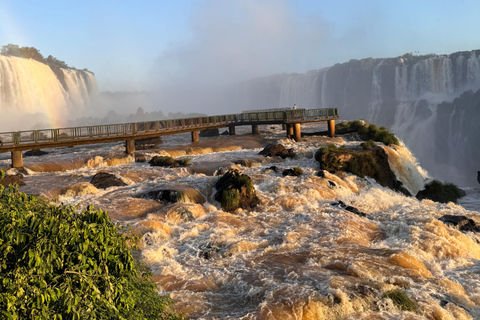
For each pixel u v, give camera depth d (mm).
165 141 48656
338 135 46750
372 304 10766
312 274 12703
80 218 7375
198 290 12188
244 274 13133
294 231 17406
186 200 21484
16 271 6094
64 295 6367
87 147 42406
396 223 18672
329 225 18156
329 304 10594
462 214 20703
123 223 18469
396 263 13766
